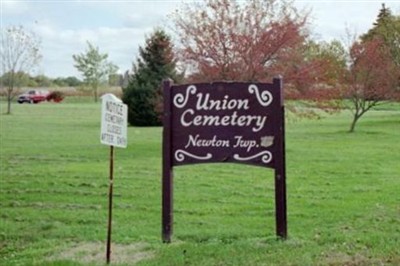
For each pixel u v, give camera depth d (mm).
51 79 63938
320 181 11336
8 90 38969
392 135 21859
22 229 7559
